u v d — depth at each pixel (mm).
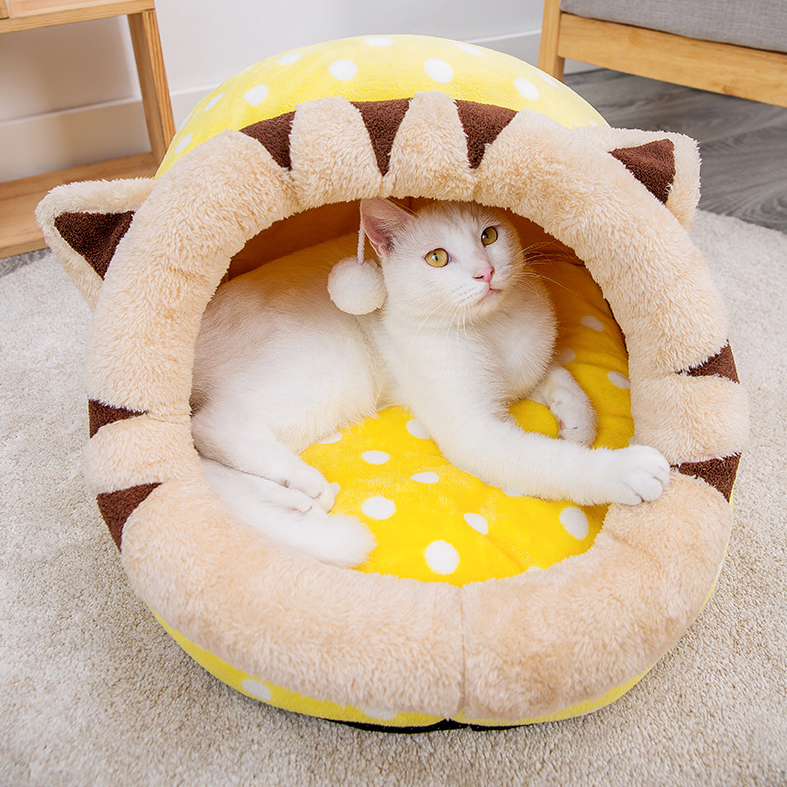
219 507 754
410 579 705
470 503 892
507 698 634
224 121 915
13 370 1299
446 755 733
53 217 901
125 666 825
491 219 941
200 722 767
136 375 779
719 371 786
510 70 948
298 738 750
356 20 2156
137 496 744
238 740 750
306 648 646
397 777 714
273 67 940
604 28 1810
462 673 638
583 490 819
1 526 1001
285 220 1178
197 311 825
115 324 783
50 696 795
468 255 901
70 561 952
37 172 1887
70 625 871
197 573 688
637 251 790
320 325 986
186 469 781
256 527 789
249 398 939
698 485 748
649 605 675
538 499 886
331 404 997
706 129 2252
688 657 819
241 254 1165
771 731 749
